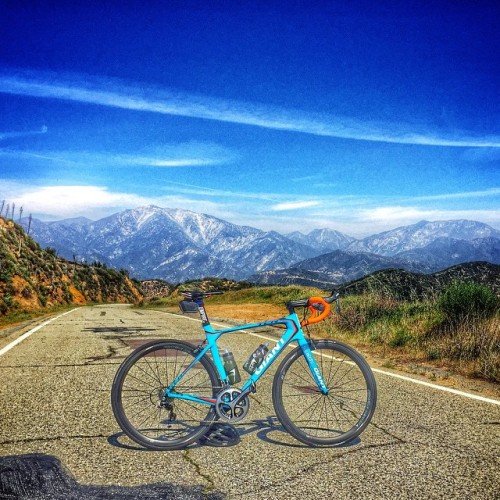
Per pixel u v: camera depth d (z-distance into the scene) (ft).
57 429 13.53
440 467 11.03
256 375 12.53
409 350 29.86
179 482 10.00
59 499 8.98
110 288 324.19
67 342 33.99
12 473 10.18
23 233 202.59
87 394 17.83
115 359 26.07
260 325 13.02
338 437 12.53
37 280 175.52
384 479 10.32
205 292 12.81
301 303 13.19
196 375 12.59
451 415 15.52
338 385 14.21
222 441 12.73
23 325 50.67
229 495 9.44
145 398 12.70
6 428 13.58
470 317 31.04
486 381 21.58
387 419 14.93
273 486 9.89
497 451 12.15
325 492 9.63
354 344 33.88
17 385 19.39
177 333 40.75
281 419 12.47
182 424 12.76
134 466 10.86
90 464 10.92
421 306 39.75
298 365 13.52
